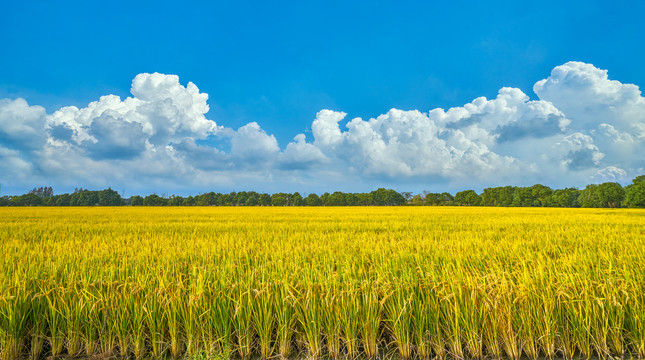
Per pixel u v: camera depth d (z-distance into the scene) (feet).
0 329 12.23
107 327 13.00
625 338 12.60
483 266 18.31
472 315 12.24
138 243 30.58
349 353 12.50
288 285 13.50
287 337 12.72
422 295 13.01
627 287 12.59
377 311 12.89
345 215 98.12
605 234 36.78
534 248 26.89
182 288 13.57
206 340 12.66
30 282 14.76
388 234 40.09
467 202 402.52
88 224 60.95
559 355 12.35
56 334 12.96
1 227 54.44
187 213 117.70
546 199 334.44
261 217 88.58
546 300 12.30
